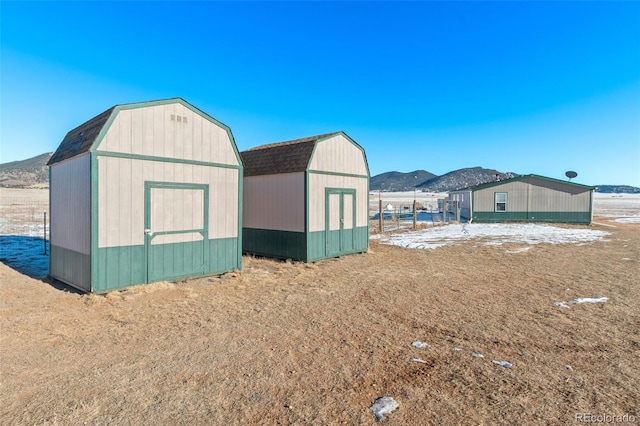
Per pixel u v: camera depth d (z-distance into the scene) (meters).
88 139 7.13
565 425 3.02
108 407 3.25
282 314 5.98
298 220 11.19
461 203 31.11
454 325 5.52
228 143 8.99
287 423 3.05
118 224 7.12
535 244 15.27
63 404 3.29
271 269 9.93
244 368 4.05
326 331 5.23
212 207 8.66
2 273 8.88
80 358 4.26
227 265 9.02
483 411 3.23
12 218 24.20
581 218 24.98
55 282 8.05
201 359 4.26
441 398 3.45
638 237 17.73
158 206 7.70
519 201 26.25
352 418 3.12
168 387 3.62
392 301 6.82
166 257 7.84
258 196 12.38
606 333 5.16
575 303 6.69
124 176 7.20
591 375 3.91
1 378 3.76
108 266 6.99
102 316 5.75
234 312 6.04
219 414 3.17
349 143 12.62
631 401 3.39
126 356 4.32
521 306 6.52
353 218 12.71
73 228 7.48
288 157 11.68
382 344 4.78
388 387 3.66
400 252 13.25
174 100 7.95
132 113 7.31
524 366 4.13
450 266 10.48
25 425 2.98
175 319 5.65
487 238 17.33
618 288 7.83
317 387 3.65
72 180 7.56
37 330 5.11
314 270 9.79
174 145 7.95
